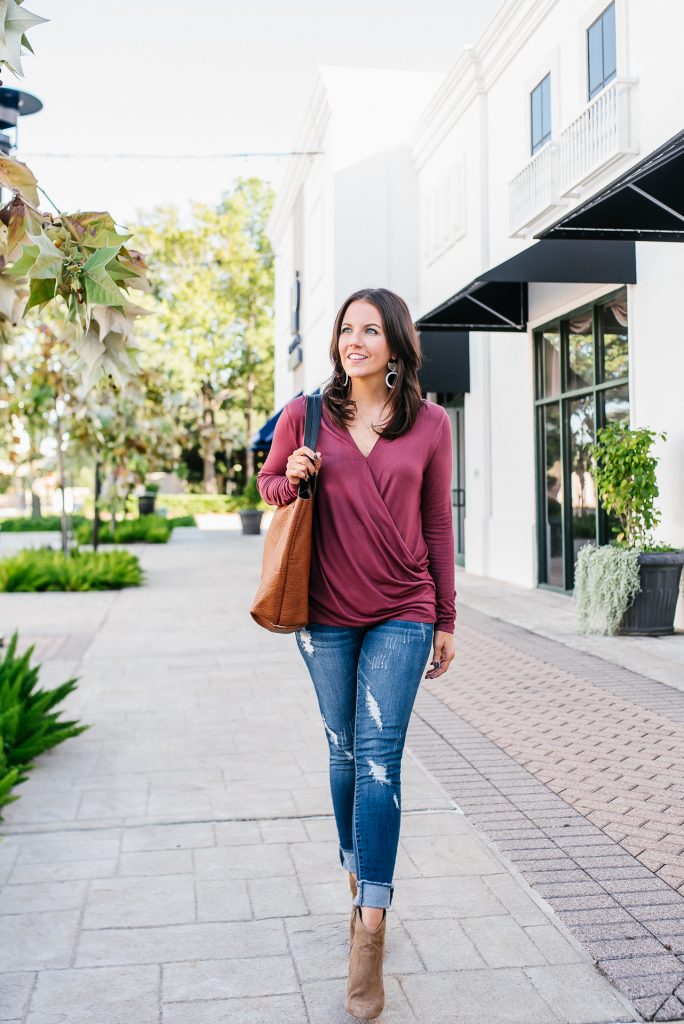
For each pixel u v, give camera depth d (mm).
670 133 8484
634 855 3553
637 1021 2438
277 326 28328
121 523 25406
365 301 2586
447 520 2727
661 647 7957
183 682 6996
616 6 9289
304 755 5012
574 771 4629
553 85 11172
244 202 42562
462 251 14836
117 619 10633
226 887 3311
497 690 6484
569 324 11492
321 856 3598
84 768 4777
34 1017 2475
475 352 14383
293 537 2523
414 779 4535
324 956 2801
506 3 11844
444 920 3033
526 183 11352
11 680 5156
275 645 8719
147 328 37031
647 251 9148
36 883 3352
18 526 31766
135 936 2939
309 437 2592
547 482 12297
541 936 2918
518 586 12875
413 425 2617
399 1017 2463
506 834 3793
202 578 15633
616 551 8445
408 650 2549
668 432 8867
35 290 2465
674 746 5031
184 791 4398
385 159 17984
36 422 14781
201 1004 2537
